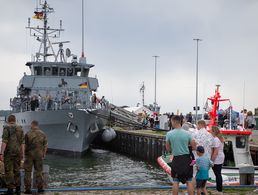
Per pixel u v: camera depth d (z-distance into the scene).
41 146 11.15
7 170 10.62
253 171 12.91
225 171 14.70
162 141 30.11
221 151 11.33
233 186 12.30
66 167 27.20
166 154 20.08
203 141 10.92
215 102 16.17
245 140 15.49
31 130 11.21
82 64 35.12
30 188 11.10
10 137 10.62
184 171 8.76
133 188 11.86
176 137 8.86
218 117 19.91
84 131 30.16
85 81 35.06
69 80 34.75
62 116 30.27
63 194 11.03
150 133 34.84
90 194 11.09
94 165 28.58
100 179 22.62
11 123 10.77
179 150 8.84
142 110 52.34
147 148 33.06
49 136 31.84
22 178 11.71
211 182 13.95
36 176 11.11
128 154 37.81
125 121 40.34
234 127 17.19
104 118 33.34
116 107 44.81
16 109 35.88
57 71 34.91
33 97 32.12
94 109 30.98
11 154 10.59
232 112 17.50
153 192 11.40
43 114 31.22
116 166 28.50
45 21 37.16
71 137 30.69
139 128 42.25
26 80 34.06
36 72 34.72
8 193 10.66
